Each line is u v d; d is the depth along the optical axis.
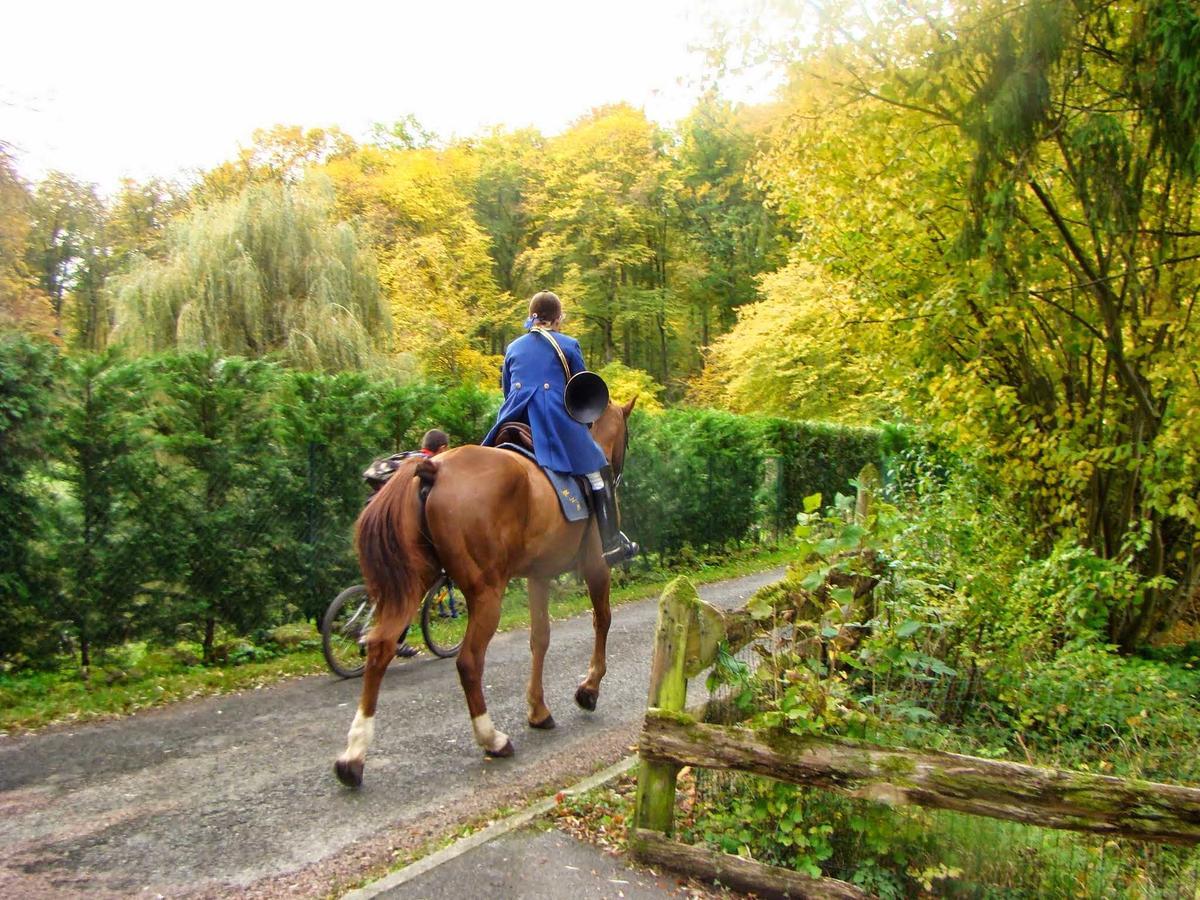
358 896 3.25
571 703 5.98
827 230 7.97
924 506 7.65
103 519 6.36
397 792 4.31
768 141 8.01
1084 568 5.89
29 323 12.85
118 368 6.41
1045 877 3.40
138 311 13.15
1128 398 6.99
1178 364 5.97
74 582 6.18
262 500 7.26
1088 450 6.77
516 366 5.17
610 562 5.47
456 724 5.44
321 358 13.51
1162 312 6.22
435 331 20.72
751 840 3.67
